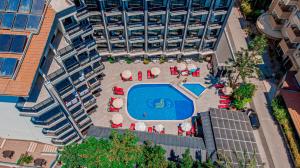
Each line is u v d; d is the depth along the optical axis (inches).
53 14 1457.9
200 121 2102.6
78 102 1745.8
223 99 2258.9
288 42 2273.6
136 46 2283.5
